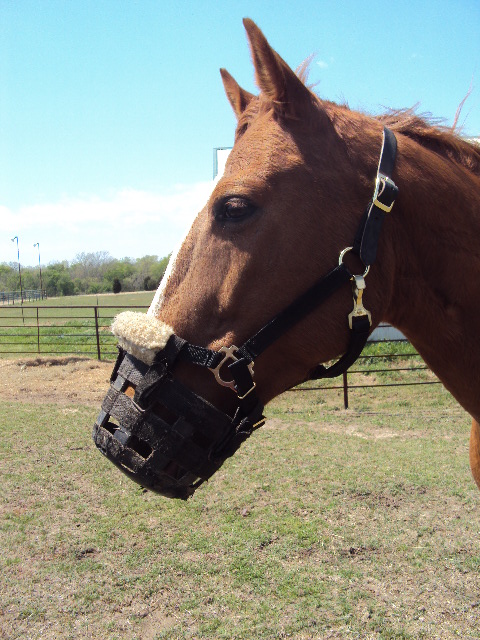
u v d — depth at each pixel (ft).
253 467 17.16
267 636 9.28
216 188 4.59
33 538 12.71
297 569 11.32
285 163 4.46
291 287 4.43
